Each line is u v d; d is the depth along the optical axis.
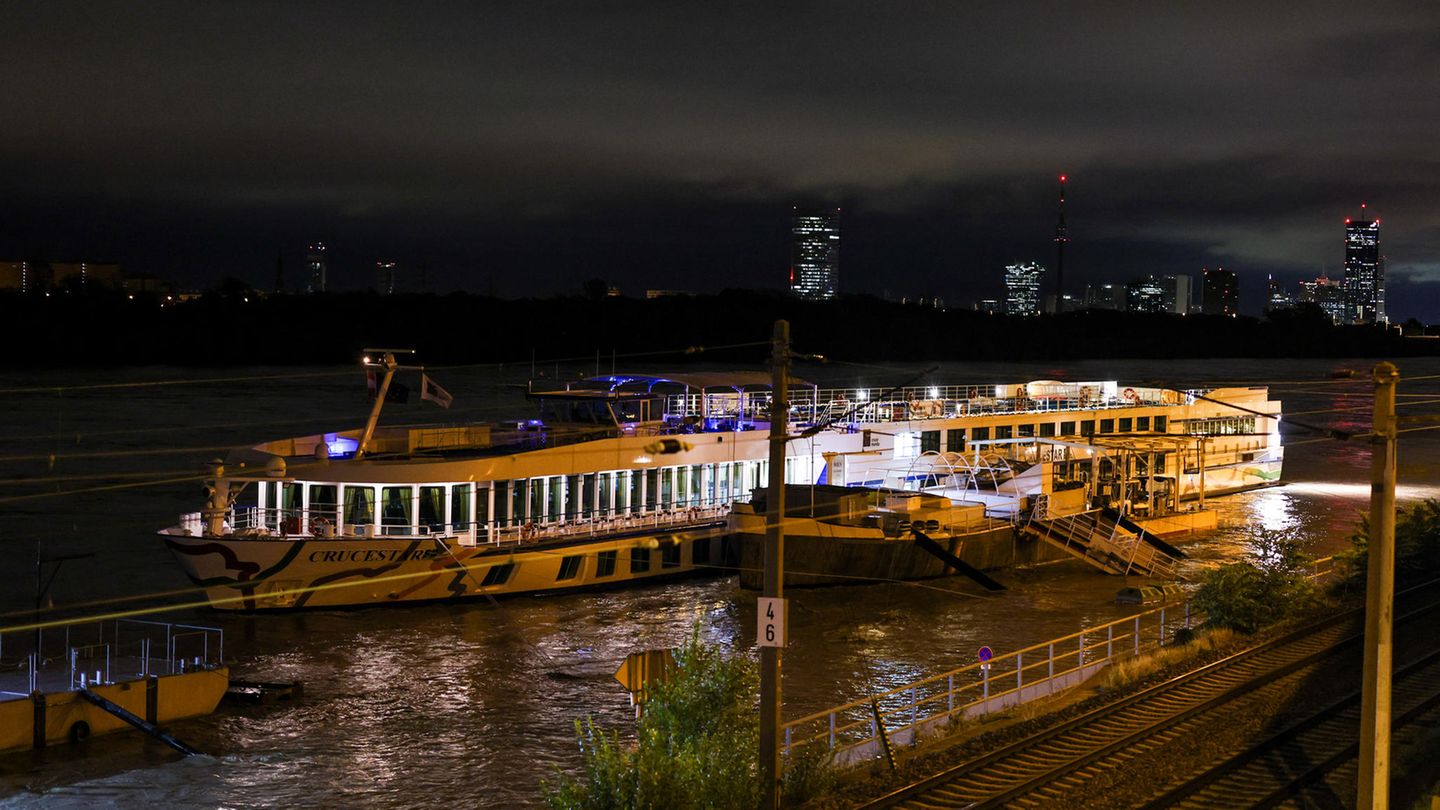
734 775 21.64
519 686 37.12
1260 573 41.25
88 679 33.56
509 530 46.38
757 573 48.41
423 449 49.12
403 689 36.62
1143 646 38.94
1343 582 46.47
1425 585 44.25
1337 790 23.94
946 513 52.31
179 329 195.25
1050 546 56.41
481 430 51.12
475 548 45.16
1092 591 51.22
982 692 36.03
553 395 53.28
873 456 60.12
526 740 32.59
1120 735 27.17
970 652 41.25
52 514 63.91
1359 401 166.12
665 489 51.47
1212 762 25.28
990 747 26.45
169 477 76.31
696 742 22.56
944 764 25.31
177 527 45.16
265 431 98.06
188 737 32.50
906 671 38.91
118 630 41.84
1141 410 76.56
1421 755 25.67
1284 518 72.75
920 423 62.91
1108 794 23.44
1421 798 21.86
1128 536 57.78
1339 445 118.94
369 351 49.09
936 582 52.22
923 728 29.42
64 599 46.88
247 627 42.59
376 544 43.34
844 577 49.44
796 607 47.31
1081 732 27.41
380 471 44.16
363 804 28.23
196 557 41.81
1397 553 49.38
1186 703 29.70
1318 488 87.00
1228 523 70.69
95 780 29.47
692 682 24.00
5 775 29.64
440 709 34.94
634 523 50.19
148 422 104.56
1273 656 34.56
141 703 33.12
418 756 31.31
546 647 41.22
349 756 31.27
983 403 72.69
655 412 54.31
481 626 43.44
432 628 43.00
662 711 23.67
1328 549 62.62
